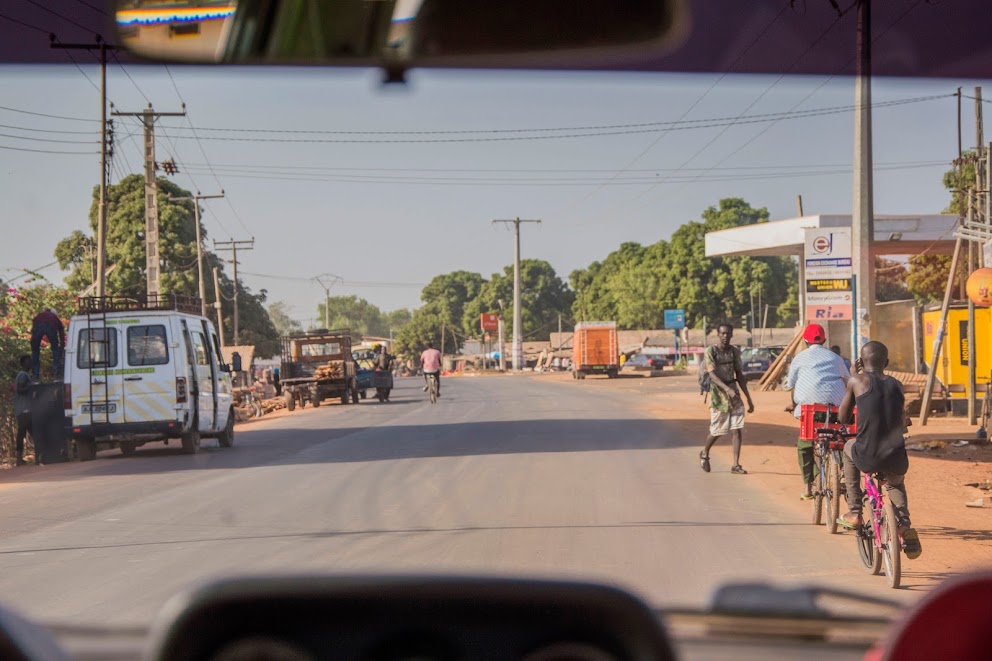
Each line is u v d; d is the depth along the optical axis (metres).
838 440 8.44
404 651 1.62
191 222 67.50
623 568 6.83
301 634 1.64
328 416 29.05
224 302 81.56
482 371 98.00
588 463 13.92
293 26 2.82
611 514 9.38
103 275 27.38
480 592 1.60
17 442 18.17
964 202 29.72
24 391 18.03
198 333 18.78
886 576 6.93
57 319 20.45
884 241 36.91
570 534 8.27
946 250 39.19
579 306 161.62
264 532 8.70
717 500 10.32
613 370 61.69
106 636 2.00
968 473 12.95
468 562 7.07
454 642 1.63
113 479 13.89
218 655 1.65
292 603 1.63
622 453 15.31
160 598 6.09
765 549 7.66
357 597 1.60
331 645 1.63
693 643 1.96
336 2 2.75
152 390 17.31
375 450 16.62
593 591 1.60
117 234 63.41
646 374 68.12
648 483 11.74
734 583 2.04
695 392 37.88
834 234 18.31
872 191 17.86
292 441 19.81
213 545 8.10
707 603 2.04
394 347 180.12
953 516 9.66
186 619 1.62
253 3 2.78
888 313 31.17
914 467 13.65
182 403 17.39
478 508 9.83
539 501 10.28
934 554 7.79
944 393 22.70
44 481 14.08
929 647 1.70
